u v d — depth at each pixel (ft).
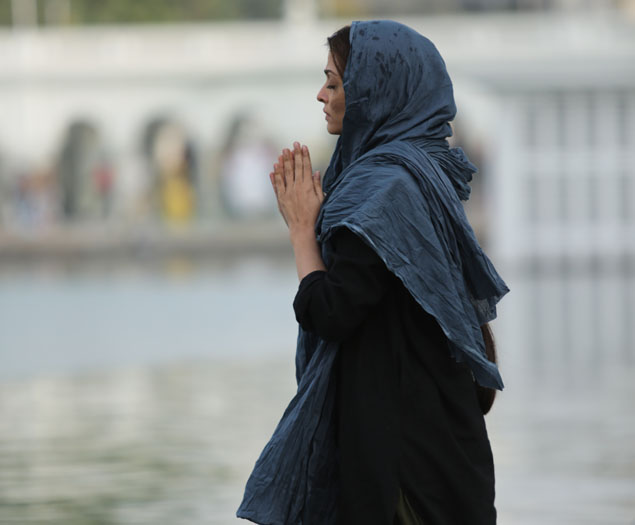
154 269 206.28
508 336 102.53
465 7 395.34
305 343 26.17
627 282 155.74
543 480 48.78
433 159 25.11
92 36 329.52
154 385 78.38
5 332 115.55
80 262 232.94
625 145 177.99
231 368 86.02
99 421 65.05
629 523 41.47
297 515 24.77
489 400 26.58
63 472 52.24
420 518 24.41
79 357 94.84
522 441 57.16
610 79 175.22
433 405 24.43
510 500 45.32
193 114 328.90
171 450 56.54
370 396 24.41
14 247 260.42
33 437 60.75
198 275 189.37
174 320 123.13
